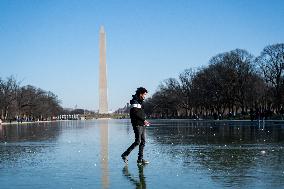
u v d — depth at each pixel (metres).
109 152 25.52
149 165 18.69
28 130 70.12
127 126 88.31
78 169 17.58
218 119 132.12
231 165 18.17
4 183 14.23
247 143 31.20
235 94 124.25
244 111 136.62
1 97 164.75
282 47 121.81
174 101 185.00
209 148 27.19
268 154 22.73
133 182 14.23
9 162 20.34
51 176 15.68
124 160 19.70
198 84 143.62
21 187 13.48
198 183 13.82
